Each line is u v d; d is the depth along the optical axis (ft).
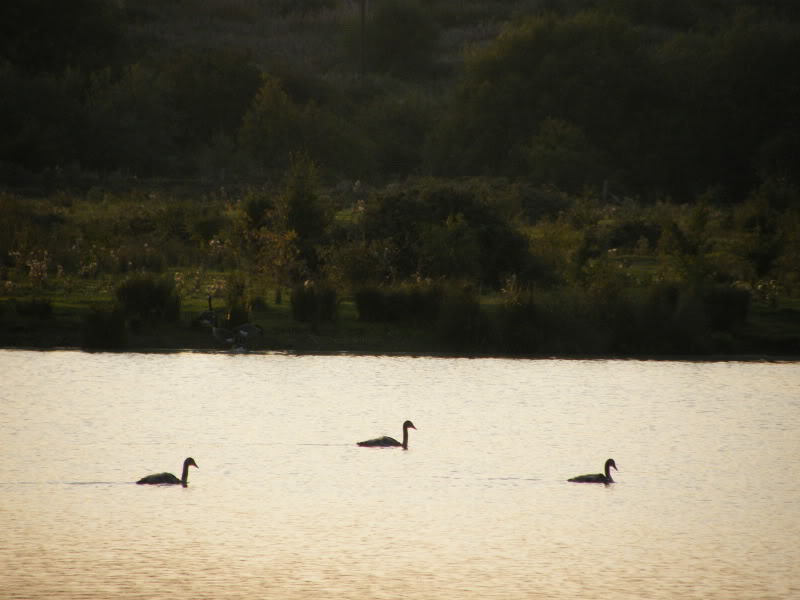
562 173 240.94
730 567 45.37
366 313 97.50
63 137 230.48
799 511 52.49
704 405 74.74
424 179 189.16
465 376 82.89
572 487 55.98
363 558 45.78
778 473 58.75
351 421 68.49
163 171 242.58
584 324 95.25
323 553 46.16
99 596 41.09
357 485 55.52
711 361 92.32
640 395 77.51
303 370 83.41
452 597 41.68
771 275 116.98
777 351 96.37
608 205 200.34
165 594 41.45
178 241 133.49
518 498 54.03
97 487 54.60
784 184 200.44
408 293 98.12
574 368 87.45
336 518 50.52
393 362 87.97
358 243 110.32
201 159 243.19
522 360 90.53
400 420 69.05
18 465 57.77
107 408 70.13
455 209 116.67
